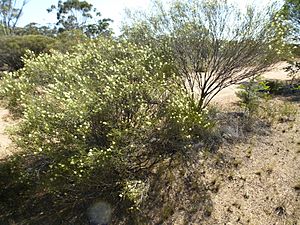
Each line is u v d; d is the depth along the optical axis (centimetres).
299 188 443
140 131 430
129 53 523
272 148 545
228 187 473
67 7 2984
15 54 1795
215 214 431
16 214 466
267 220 408
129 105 431
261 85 794
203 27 588
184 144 483
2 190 474
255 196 448
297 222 396
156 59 536
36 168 457
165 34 614
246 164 512
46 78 507
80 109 404
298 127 601
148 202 461
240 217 420
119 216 449
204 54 608
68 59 519
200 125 515
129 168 455
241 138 580
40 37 1862
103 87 448
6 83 494
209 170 506
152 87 445
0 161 532
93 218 448
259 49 585
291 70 948
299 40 742
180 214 442
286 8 716
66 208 468
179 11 599
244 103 689
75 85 452
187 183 486
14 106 503
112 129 403
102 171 422
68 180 441
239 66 611
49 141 429
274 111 676
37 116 421
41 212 461
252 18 574
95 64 500
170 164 508
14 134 455
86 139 423
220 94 867
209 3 579
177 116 433
